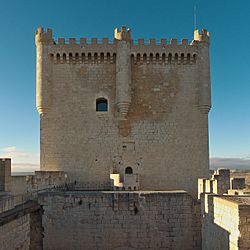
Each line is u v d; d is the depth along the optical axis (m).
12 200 17.14
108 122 35.38
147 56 36.19
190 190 34.59
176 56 36.41
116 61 35.84
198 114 35.81
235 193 20.92
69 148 34.97
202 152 35.22
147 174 34.75
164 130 35.41
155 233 22.70
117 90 35.22
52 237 22.78
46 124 35.28
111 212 22.81
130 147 35.03
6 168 20.16
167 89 36.06
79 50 36.06
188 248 22.64
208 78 36.09
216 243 16.27
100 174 34.62
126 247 22.59
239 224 12.95
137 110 35.62
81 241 22.69
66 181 34.06
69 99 35.66
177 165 34.91
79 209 22.89
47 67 35.66
